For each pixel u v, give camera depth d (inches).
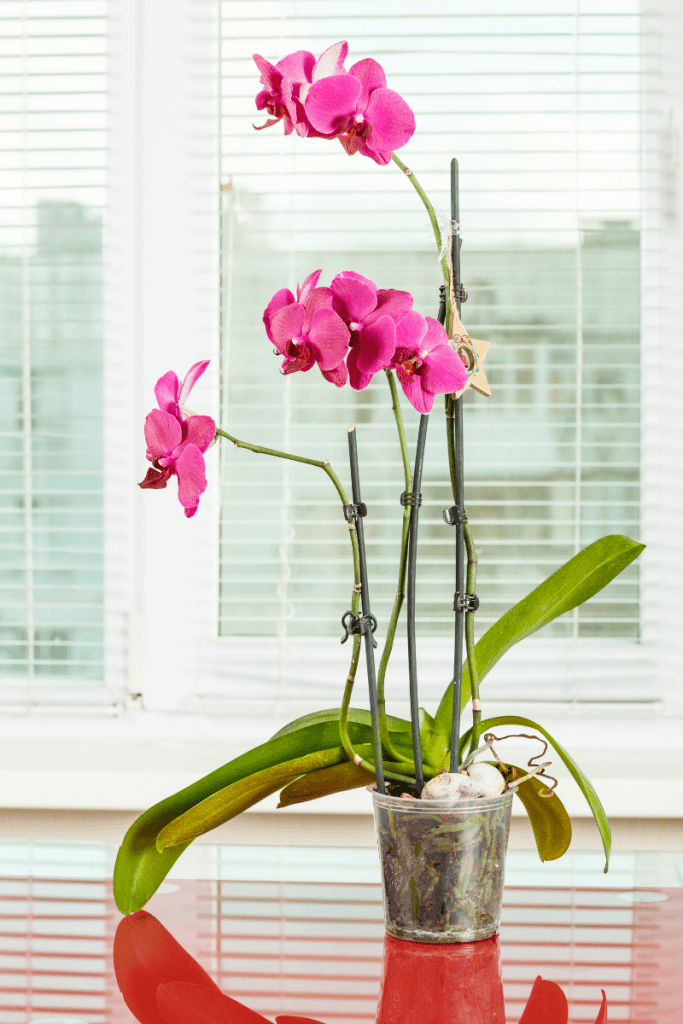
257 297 118.0
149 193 117.0
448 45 114.6
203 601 116.0
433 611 116.0
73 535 118.7
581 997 72.7
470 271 116.6
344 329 73.5
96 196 118.6
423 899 75.7
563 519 116.6
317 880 87.8
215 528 116.3
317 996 72.9
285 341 74.1
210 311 117.6
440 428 116.8
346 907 83.2
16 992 73.4
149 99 116.9
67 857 91.9
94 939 78.7
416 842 75.5
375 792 76.5
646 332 115.1
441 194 116.0
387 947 75.9
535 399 116.8
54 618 117.9
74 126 118.1
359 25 115.0
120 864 79.6
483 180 115.6
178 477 75.7
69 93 117.6
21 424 119.8
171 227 117.3
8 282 120.2
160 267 117.3
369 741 79.7
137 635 115.4
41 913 82.0
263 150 116.8
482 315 117.0
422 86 115.1
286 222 117.2
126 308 117.7
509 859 92.2
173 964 76.0
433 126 115.4
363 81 76.0
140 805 102.8
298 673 115.2
